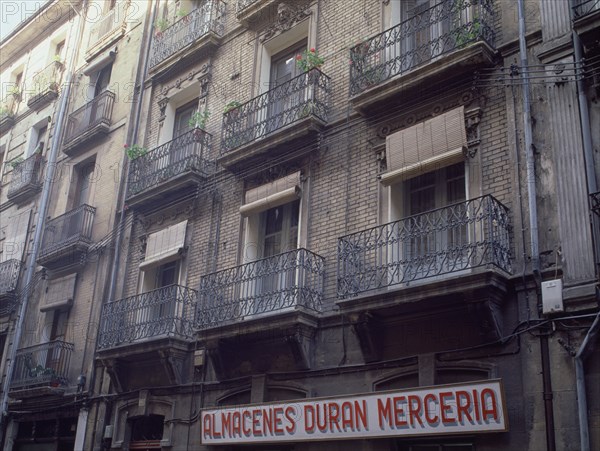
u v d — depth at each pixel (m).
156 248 15.06
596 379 7.80
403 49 11.98
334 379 10.55
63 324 17.52
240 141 13.66
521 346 8.62
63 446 15.66
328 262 11.52
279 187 12.77
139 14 20.02
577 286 8.25
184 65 17.25
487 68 10.38
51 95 22.42
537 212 9.05
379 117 11.68
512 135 9.73
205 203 14.61
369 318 9.95
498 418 8.29
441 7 11.73
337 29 13.48
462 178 10.55
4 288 19.69
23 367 17.25
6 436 17.12
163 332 13.23
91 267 17.17
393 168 10.84
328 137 12.45
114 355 14.00
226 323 11.62
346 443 10.03
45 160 21.30
